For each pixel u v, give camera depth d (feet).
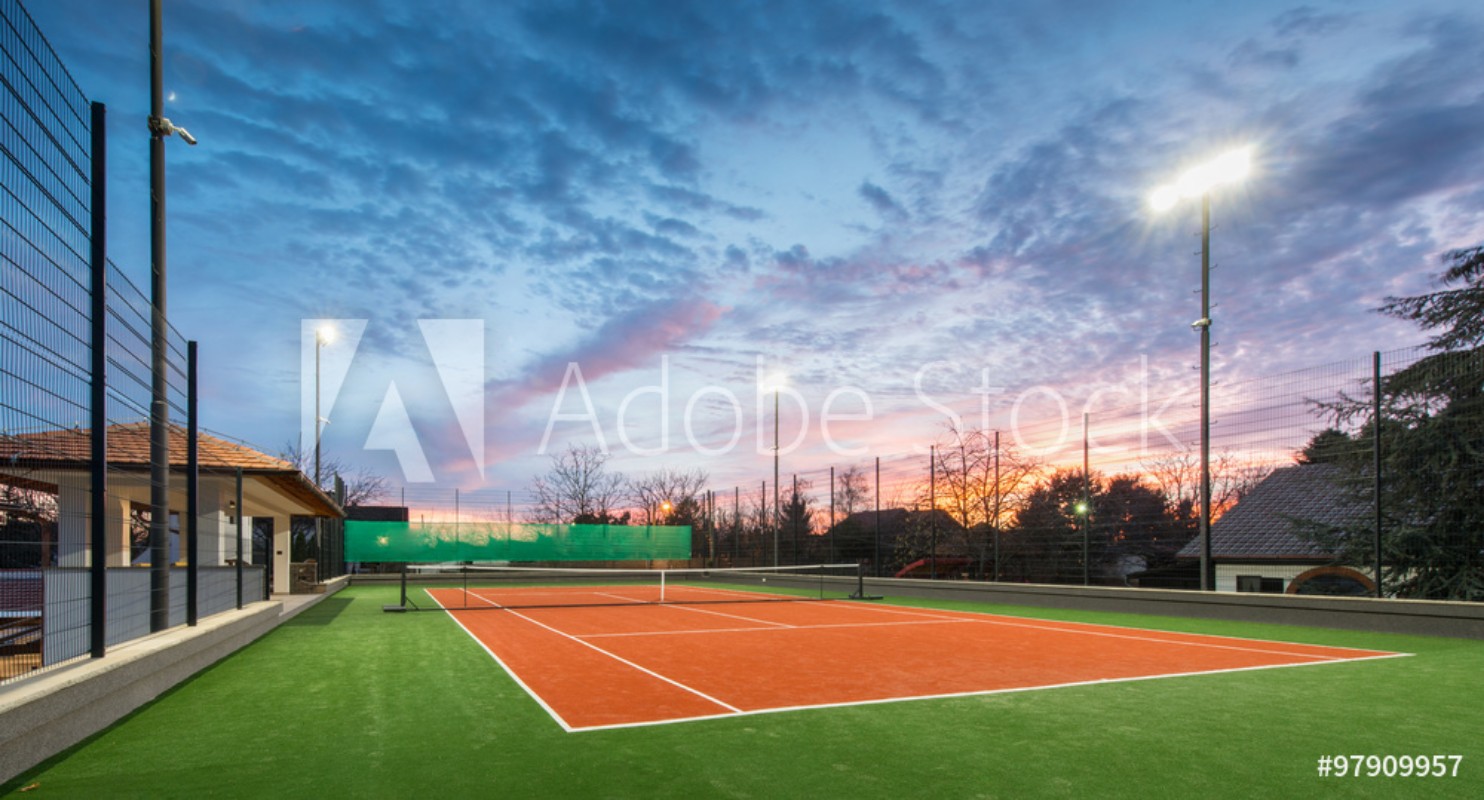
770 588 102.12
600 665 32.89
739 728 21.09
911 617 57.21
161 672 25.85
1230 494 120.67
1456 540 55.67
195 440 32.71
